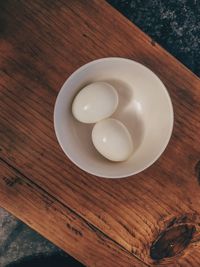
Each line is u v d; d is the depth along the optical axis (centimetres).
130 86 40
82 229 40
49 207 39
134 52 40
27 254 59
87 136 40
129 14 56
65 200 40
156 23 56
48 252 58
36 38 39
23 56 39
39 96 39
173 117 39
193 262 41
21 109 39
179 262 41
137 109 40
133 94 40
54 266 57
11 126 39
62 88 36
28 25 39
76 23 39
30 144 39
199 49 57
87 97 37
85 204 40
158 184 40
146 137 40
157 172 40
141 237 40
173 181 40
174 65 40
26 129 39
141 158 38
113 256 40
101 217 40
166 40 57
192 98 40
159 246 40
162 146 37
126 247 40
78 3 39
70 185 39
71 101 38
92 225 40
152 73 37
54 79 39
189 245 41
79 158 37
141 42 40
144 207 40
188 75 40
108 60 37
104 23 40
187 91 40
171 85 40
